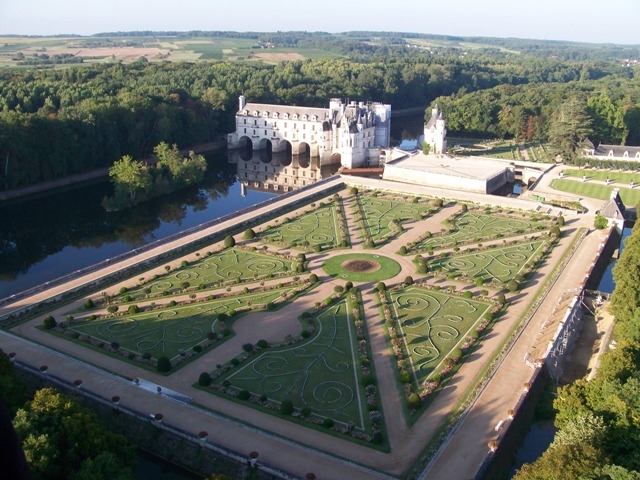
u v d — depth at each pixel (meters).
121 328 136.50
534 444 104.19
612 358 102.25
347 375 118.56
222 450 94.88
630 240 142.88
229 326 137.75
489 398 109.81
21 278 184.12
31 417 81.19
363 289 158.25
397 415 106.06
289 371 119.75
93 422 85.12
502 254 182.00
